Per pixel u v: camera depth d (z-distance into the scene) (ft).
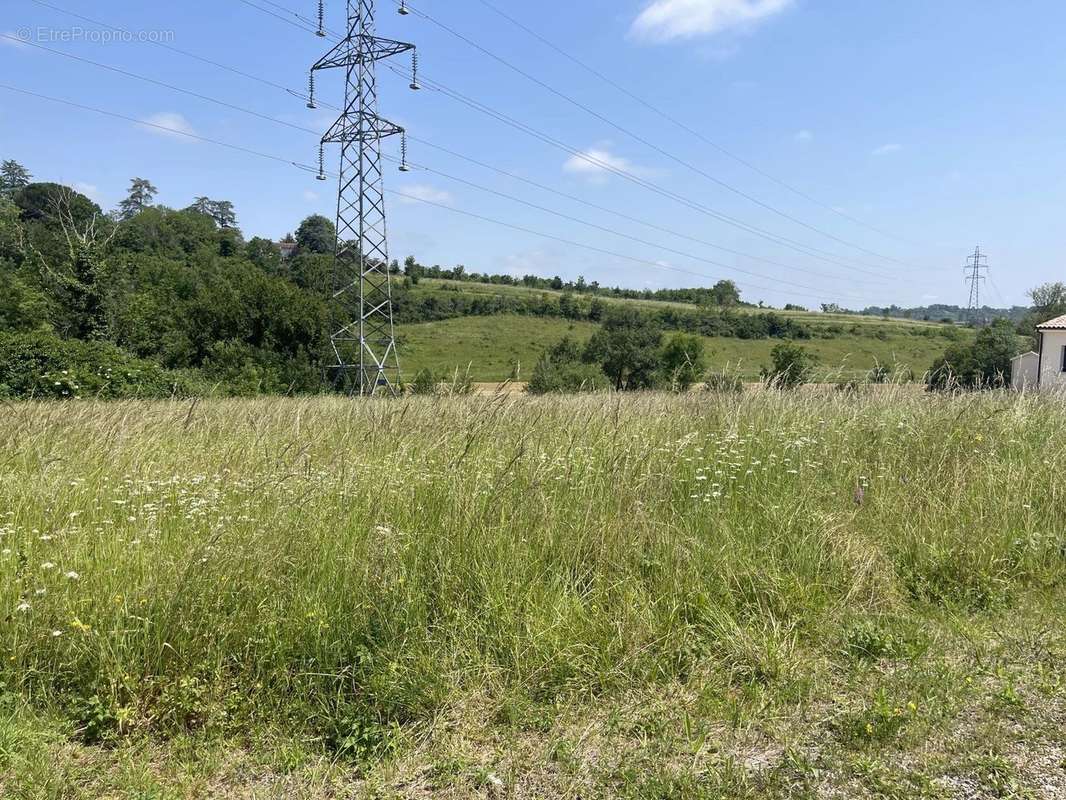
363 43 95.35
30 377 61.67
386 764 8.94
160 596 10.80
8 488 15.88
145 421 23.71
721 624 11.93
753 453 19.26
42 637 10.50
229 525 13.10
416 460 17.31
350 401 30.32
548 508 14.30
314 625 10.71
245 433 22.81
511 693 10.17
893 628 12.46
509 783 8.51
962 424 22.27
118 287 93.50
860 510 16.72
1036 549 15.07
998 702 10.05
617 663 10.94
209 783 8.70
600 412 22.44
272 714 9.82
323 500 14.20
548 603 11.88
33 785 8.30
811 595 13.15
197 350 107.65
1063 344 105.09
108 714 9.57
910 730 9.44
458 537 13.01
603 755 9.08
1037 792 8.21
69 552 12.46
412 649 10.71
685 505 15.81
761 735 9.53
